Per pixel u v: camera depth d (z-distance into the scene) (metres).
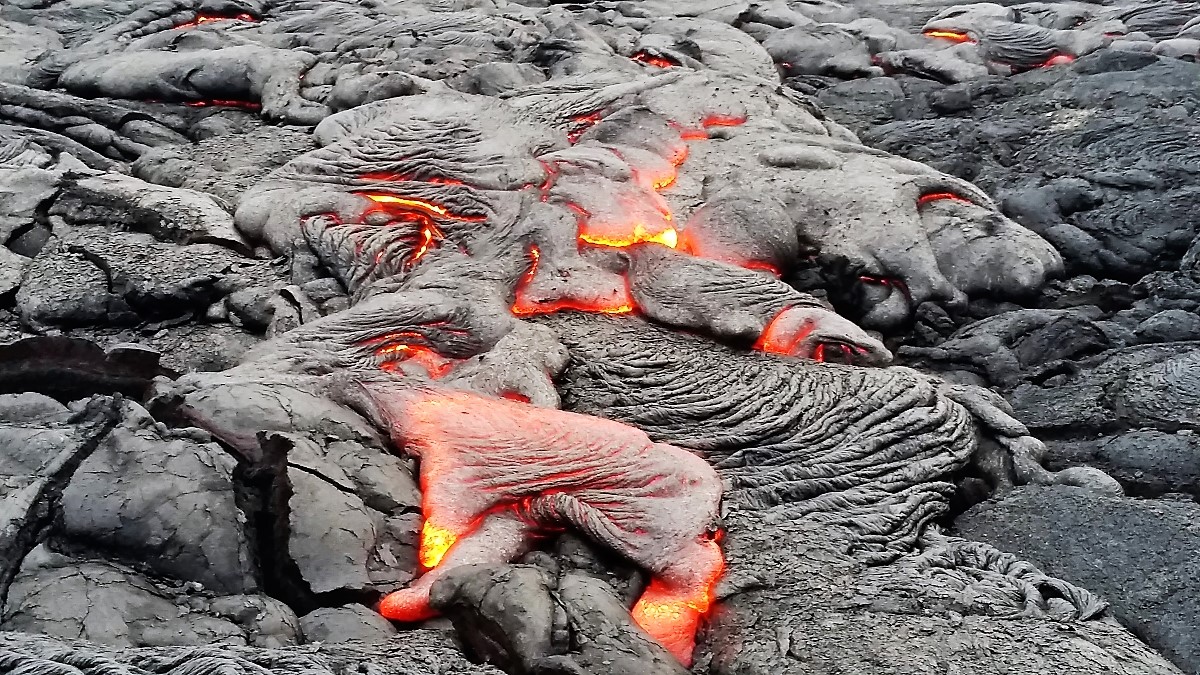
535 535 5.04
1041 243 7.61
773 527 5.10
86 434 4.69
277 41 10.28
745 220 7.37
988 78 10.23
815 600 4.60
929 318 7.30
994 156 8.95
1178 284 7.45
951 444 5.84
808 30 11.16
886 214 7.56
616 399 5.95
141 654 3.57
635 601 4.75
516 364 5.83
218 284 6.64
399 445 5.25
